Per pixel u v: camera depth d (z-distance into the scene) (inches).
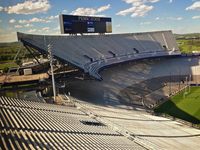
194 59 3314.5
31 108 997.8
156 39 3602.4
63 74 1851.6
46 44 1855.3
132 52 3014.3
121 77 2442.2
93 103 1549.0
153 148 839.7
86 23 2413.9
